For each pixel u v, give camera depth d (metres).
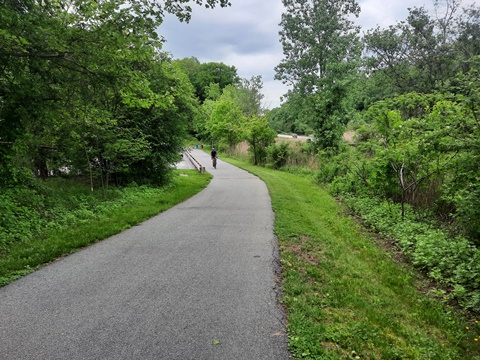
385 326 3.60
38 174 13.94
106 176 13.38
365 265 5.60
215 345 3.15
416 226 8.04
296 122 27.78
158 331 3.40
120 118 12.89
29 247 6.23
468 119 5.25
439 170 7.24
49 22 5.88
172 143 16.05
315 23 25.03
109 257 5.82
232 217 9.18
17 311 3.84
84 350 3.07
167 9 7.01
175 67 15.09
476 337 3.67
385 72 25.20
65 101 8.23
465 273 5.05
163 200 11.95
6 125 6.96
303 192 14.36
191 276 4.90
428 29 23.31
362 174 12.25
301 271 5.11
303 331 3.36
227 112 42.34
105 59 6.69
